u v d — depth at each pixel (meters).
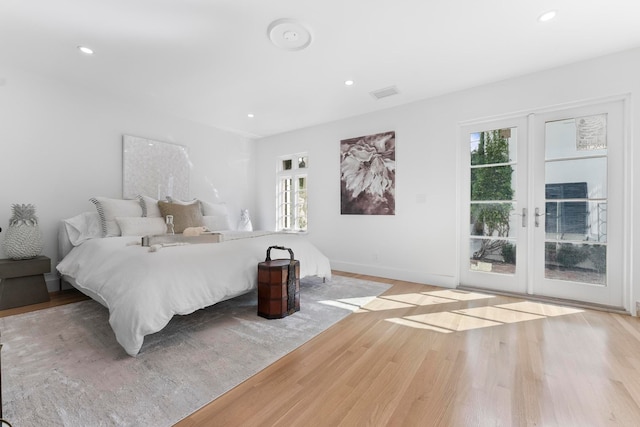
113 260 2.11
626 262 2.49
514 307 2.63
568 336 2.02
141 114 3.71
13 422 1.17
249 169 5.27
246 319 2.31
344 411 1.27
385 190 3.81
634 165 2.40
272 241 2.90
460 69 2.76
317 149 4.52
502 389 1.43
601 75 2.53
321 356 1.75
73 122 3.14
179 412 1.25
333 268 4.32
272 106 3.73
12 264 2.48
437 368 1.62
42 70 2.80
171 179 4.01
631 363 1.66
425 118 3.50
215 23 2.05
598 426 1.18
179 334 2.03
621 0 1.82
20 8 1.89
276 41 2.28
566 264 2.77
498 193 3.11
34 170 2.91
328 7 1.89
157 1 1.83
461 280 3.35
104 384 1.43
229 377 1.52
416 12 1.95
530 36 2.22
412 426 1.18
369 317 2.40
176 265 1.98
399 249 3.71
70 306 2.56
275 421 1.21
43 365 1.60
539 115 2.87
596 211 2.63
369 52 2.45
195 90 3.23
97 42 2.30
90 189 3.28
